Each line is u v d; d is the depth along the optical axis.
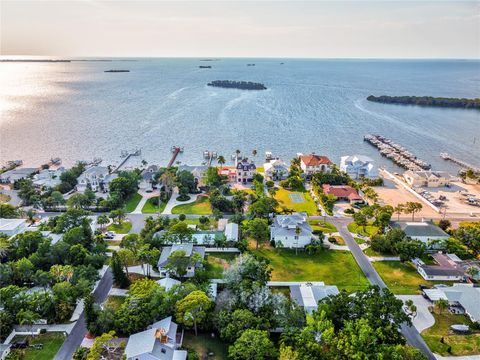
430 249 115.56
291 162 199.50
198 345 76.62
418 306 89.56
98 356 69.25
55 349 75.88
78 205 139.75
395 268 106.19
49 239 106.31
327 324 74.56
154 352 68.00
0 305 82.56
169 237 113.56
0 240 105.19
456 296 90.44
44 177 173.75
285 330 76.38
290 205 150.75
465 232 118.06
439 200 155.50
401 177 187.88
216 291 93.25
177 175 169.00
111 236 122.25
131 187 157.00
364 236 124.56
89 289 87.81
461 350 75.94
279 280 100.00
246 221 130.75
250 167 177.25
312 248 112.75
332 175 173.12
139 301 81.00
